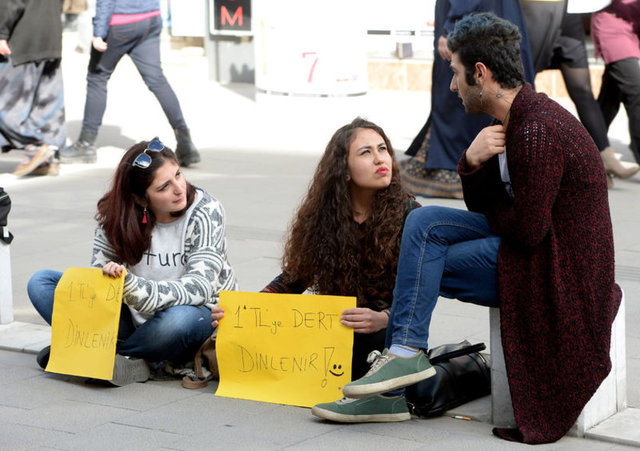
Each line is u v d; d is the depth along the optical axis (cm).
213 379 1004
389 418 879
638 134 1906
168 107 2117
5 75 2009
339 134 937
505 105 827
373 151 920
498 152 825
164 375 1016
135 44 2117
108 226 995
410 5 3073
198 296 983
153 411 920
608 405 870
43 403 946
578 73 1891
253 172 2092
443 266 846
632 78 1897
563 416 815
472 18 834
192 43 3566
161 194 970
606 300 816
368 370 916
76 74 3541
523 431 816
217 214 1012
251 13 3322
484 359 948
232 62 3394
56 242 1588
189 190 1011
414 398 898
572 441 829
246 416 901
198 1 3394
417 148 1850
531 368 822
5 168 2195
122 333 1019
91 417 906
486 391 938
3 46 1953
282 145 2384
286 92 2886
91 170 2161
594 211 816
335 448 820
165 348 980
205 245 1002
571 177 805
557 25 1841
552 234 808
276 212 1748
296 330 929
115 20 2106
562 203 811
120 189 990
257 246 1534
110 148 2411
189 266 995
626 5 1886
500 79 820
